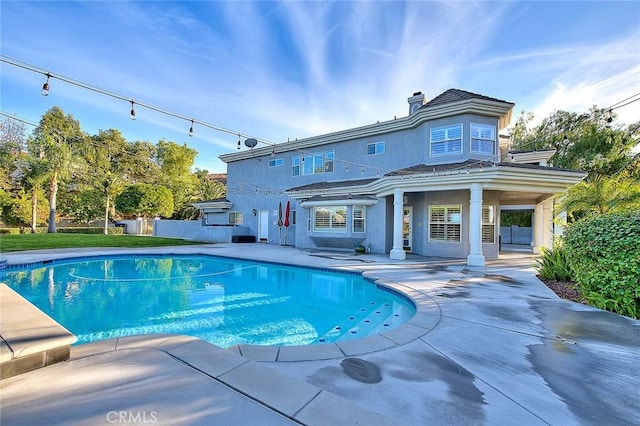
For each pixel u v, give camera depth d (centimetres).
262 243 2236
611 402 273
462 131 1421
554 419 249
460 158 1420
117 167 4078
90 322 668
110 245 1823
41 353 317
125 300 837
